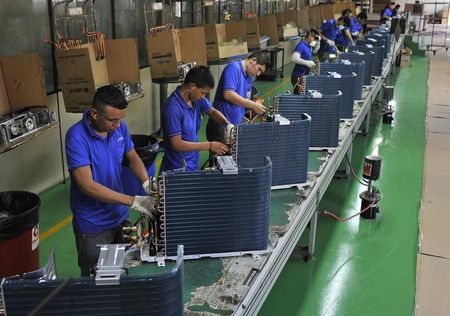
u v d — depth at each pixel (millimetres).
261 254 1699
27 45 3654
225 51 5680
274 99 2848
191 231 1612
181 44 4973
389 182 4375
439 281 2852
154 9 4863
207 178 1562
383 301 2648
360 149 5270
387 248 3219
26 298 1057
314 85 3652
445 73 10195
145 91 5395
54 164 4062
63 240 3230
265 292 1644
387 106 6547
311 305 2594
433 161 4977
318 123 2885
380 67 5719
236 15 7984
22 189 3717
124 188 2770
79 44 3604
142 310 1112
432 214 3754
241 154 2191
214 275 1566
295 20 8719
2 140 2684
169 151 2572
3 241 2174
